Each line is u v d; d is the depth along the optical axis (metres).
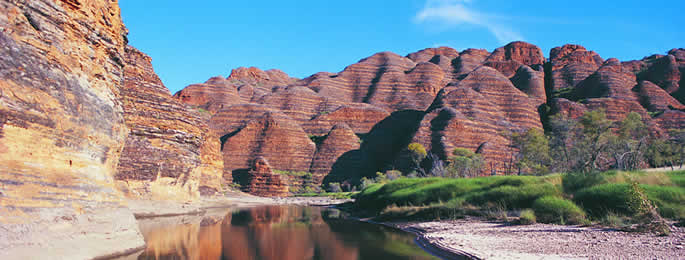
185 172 43.00
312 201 98.50
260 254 18.73
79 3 16.47
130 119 38.91
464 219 28.89
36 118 13.48
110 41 19.56
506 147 156.38
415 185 43.16
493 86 192.25
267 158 178.38
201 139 48.12
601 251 13.84
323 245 21.55
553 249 14.94
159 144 40.50
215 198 70.62
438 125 160.88
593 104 174.62
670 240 14.89
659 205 19.31
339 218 41.34
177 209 39.50
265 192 146.38
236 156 179.50
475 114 168.50
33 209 12.69
